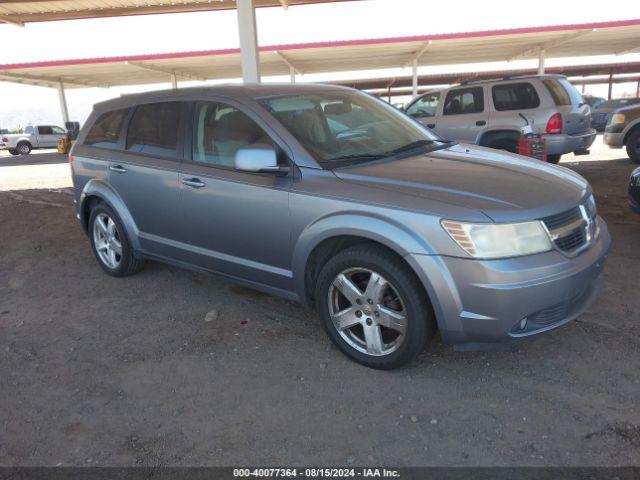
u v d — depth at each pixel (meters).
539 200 3.02
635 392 2.98
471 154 3.91
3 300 4.86
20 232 7.41
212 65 24.80
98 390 3.28
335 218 3.22
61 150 24.80
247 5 9.36
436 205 2.94
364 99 4.48
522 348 3.51
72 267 5.67
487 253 2.82
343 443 2.70
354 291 3.27
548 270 2.87
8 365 3.64
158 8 11.84
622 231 5.92
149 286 4.94
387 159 3.66
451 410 2.92
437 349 3.56
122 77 29.36
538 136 8.03
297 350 3.64
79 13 12.13
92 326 4.18
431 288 2.92
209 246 4.11
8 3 11.24
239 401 3.09
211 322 4.12
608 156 12.58
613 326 3.72
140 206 4.58
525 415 2.84
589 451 2.55
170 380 3.35
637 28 18.97
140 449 2.73
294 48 19.38
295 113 3.83
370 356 3.31
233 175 3.79
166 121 4.40
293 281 3.60
